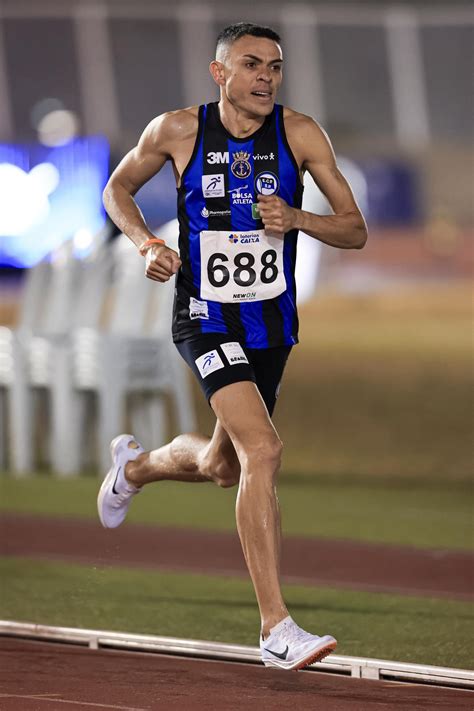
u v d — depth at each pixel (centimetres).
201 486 3381
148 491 3272
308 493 3152
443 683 1306
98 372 3409
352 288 8250
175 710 1207
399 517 2742
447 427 4091
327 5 9525
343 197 1411
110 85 8700
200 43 8769
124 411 4112
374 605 1802
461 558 2217
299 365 5441
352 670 1355
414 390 4759
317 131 1416
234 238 1400
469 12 9012
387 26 8944
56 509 2862
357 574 2061
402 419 4238
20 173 7088
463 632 1617
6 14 8594
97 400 3738
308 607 1789
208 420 4381
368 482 3325
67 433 3503
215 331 1409
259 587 1286
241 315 1412
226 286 1405
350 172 8544
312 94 8894
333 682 1327
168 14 8756
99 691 1284
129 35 8738
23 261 7050
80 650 1485
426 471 3481
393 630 1631
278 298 1423
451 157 8681
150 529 2589
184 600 1847
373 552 2288
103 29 8681
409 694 1271
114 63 8731
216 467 1503
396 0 9688
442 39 9000
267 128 1398
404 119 9000
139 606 1800
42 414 4000
